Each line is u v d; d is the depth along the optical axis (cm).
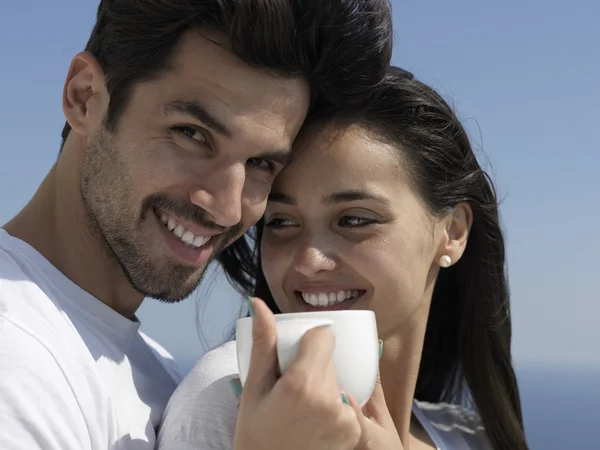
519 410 240
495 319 231
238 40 136
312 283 175
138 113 143
